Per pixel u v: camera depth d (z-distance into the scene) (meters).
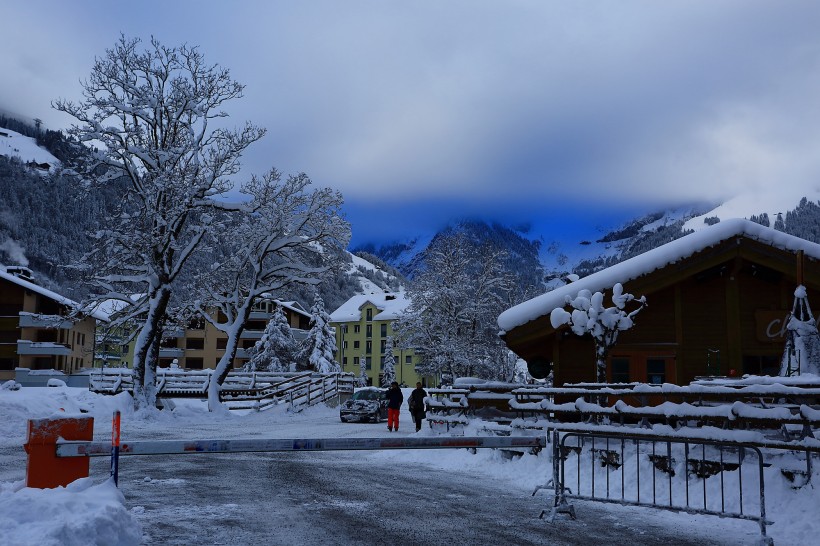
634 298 18.09
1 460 13.77
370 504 9.34
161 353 89.12
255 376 42.59
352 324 130.62
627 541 7.37
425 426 26.77
